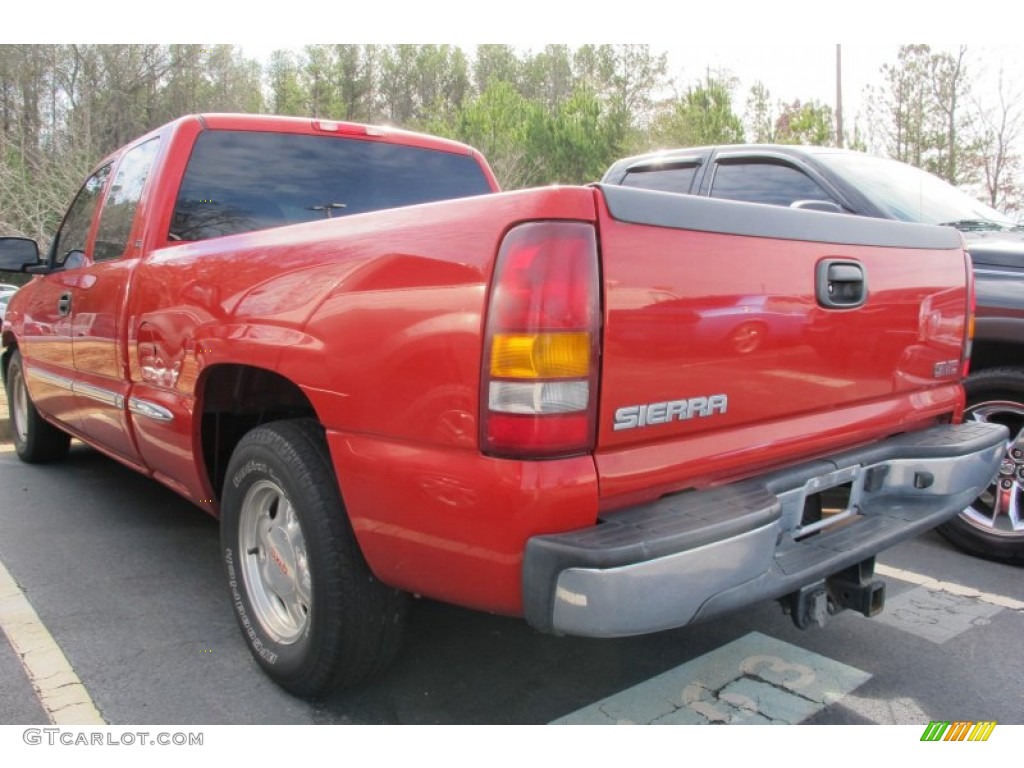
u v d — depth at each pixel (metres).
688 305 2.07
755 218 2.25
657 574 1.82
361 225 2.28
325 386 2.26
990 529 3.97
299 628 2.61
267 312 2.51
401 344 2.05
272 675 2.69
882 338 2.71
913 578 3.79
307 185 3.96
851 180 4.46
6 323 5.68
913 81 22.45
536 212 1.85
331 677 2.48
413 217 2.12
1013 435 4.01
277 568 2.71
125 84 29.59
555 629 1.83
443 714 2.56
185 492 3.35
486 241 1.91
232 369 2.86
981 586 3.69
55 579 3.65
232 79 39.59
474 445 1.90
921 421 3.01
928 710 2.62
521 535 1.85
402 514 2.07
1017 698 2.70
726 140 26.47
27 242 4.63
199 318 2.87
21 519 4.51
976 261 3.98
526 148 34.22
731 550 1.96
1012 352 3.98
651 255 1.99
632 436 1.98
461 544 1.96
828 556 2.33
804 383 2.44
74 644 3.02
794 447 2.41
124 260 3.66
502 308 1.85
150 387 3.34
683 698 2.67
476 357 1.89
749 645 3.05
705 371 2.13
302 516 2.39
